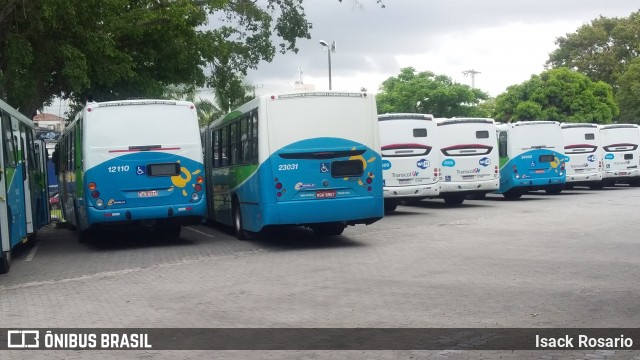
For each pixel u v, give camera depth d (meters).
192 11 24.75
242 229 18.03
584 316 8.35
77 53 20.91
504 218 21.48
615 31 68.69
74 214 20.33
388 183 24.83
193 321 8.79
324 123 15.80
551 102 57.31
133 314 9.34
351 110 15.97
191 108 17.27
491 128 27.30
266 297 10.14
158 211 16.81
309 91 15.82
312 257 14.30
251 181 16.55
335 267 12.77
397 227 19.84
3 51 20.47
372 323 8.33
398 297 9.78
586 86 57.78
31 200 17.70
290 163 15.65
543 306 8.95
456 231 18.14
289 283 11.24
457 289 10.22
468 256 13.53
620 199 28.53
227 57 27.78
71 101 27.83
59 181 26.47
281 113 15.70
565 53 71.38
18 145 15.54
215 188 21.33
